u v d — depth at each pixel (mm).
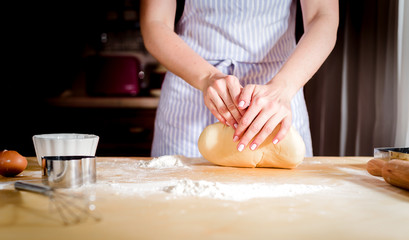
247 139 854
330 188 718
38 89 2953
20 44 2900
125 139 2689
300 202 622
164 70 2971
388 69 1785
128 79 2785
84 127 2691
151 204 601
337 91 2199
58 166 695
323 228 510
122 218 538
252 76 1179
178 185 682
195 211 570
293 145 860
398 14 1725
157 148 1290
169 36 1070
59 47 2973
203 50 1181
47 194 620
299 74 947
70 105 2666
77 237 472
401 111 1695
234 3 1127
